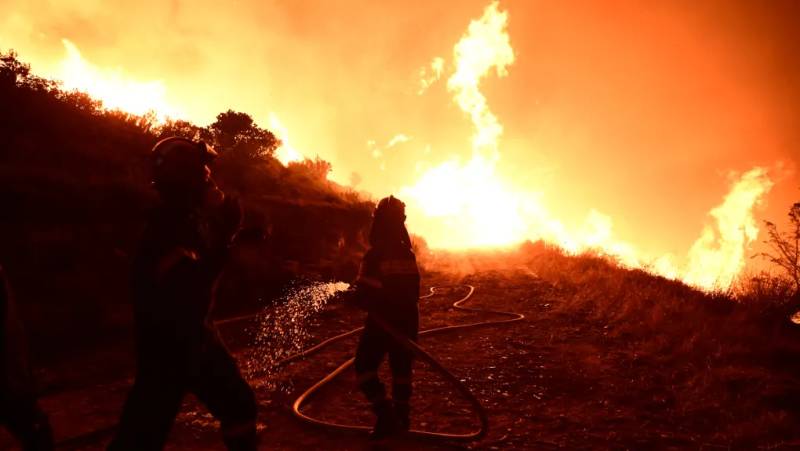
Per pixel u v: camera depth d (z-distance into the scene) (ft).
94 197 25.45
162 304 6.93
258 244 8.84
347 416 13.97
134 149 32.99
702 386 15.60
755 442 12.24
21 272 20.75
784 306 22.33
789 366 16.98
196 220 7.45
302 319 25.13
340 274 32.65
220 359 7.79
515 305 29.91
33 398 8.30
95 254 23.18
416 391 15.80
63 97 35.73
